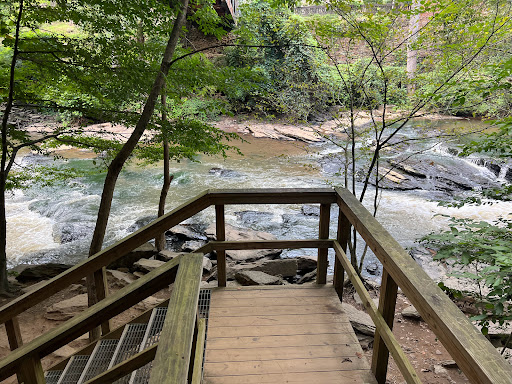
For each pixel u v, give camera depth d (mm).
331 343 2496
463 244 3252
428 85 4836
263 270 6145
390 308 1992
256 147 17047
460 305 4918
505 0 4102
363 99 5441
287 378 2205
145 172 13984
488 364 1074
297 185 12383
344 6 4508
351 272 2525
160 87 5020
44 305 5566
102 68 4828
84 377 2574
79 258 8195
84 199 11438
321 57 5938
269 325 2686
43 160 14719
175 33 5172
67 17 4875
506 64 2988
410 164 13195
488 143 3670
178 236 9258
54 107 5629
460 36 4387
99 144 6789
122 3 4555
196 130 5516
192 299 1505
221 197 2869
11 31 5219
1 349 4285
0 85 5438
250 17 5996
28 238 9078
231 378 2211
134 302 1743
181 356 1221
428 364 3959
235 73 5555
